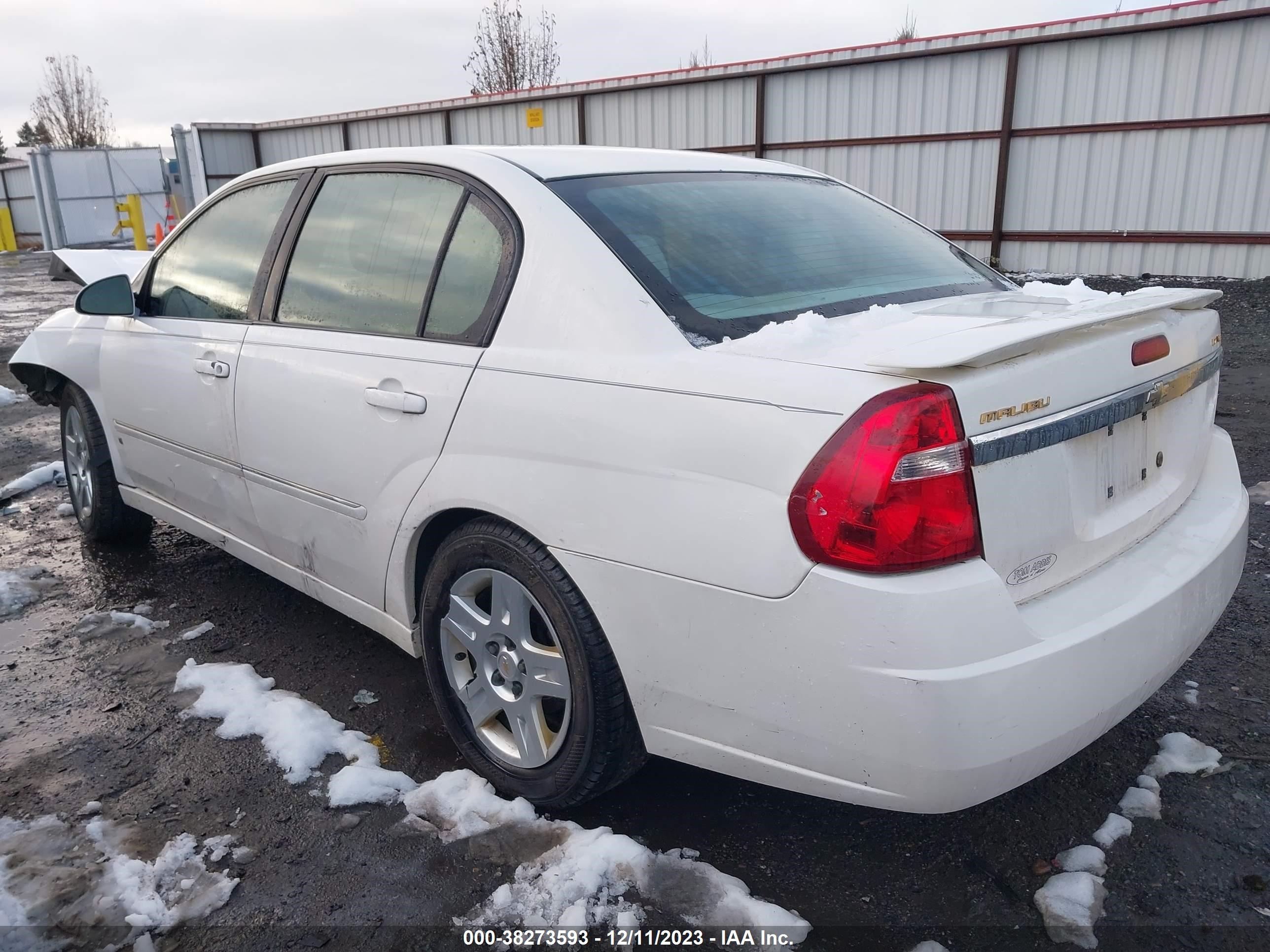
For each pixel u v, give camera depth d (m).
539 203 2.37
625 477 1.99
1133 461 2.15
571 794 2.29
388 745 2.74
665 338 2.06
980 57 12.59
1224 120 11.10
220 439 3.20
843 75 13.75
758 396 1.83
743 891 2.09
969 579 1.71
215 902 2.12
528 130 17.28
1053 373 1.87
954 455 1.70
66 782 2.58
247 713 2.86
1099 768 2.51
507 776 2.44
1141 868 2.15
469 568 2.40
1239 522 2.35
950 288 2.62
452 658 2.54
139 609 3.70
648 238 2.33
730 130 15.03
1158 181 11.74
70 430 4.36
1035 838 2.26
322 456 2.75
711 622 1.89
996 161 12.81
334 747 2.71
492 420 2.24
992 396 1.75
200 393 3.26
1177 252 11.83
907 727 1.69
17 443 6.38
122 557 4.26
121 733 2.82
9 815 2.45
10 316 13.10
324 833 2.35
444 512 2.44
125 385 3.73
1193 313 2.45
